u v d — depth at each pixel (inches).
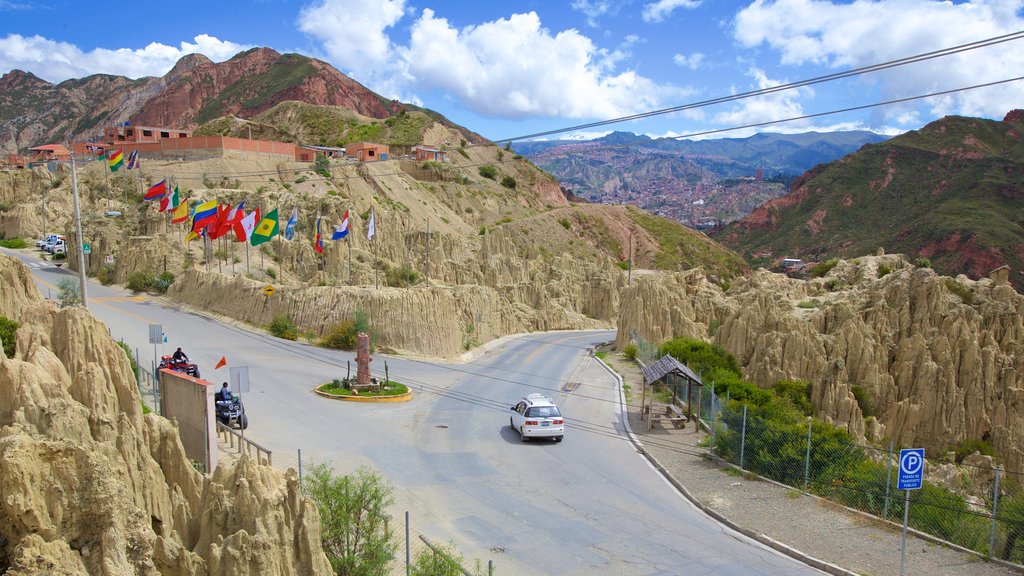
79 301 1620.3
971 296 2456.9
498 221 5994.1
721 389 1606.8
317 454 1071.6
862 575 742.5
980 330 2260.1
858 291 2615.7
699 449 1205.7
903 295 2373.3
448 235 4205.2
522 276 4057.6
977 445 1946.4
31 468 438.0
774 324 2282.2
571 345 2733.8
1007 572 746.8
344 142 7007.9
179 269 2519.7
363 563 652.1
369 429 1232.8
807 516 909.2
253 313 2081.7
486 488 992.2
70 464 454.6
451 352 2148.1
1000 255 6250.0
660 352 2009.1
